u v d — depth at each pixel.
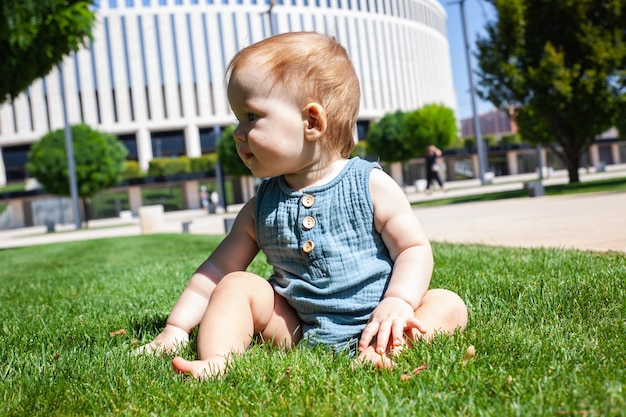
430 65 78.56
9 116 58.59
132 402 1.71
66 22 11.00
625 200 10.00
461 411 1.45
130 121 59.28
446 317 2.09
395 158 44.50
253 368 1.85
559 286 2.93
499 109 17.94
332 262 2.07
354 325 2.07
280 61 2.02
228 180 48.91
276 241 2.18
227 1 60.56
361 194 2.10
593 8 16.19
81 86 58.62
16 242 23.62
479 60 17.47
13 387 1.88
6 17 9.82
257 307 2.08
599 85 16.12
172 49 59.81
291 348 2.12
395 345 1.89
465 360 1.82
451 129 43.69
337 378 1.74
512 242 6.08
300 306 2.14
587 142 18.25
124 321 2.97
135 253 9.20
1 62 11.12
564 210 9.63
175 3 59.75
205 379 1.83
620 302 2.52
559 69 16.03
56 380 1.94
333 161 2.16
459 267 4.00
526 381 1.58
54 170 33.50
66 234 27.33
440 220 10.98
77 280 5.46
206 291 2.34
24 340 2.65
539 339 2.05
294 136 2.03
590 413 1.35
